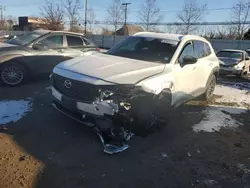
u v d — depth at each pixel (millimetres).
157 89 3869
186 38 5234
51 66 7320
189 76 5012
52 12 36188
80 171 3131
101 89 3484
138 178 3092
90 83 3543
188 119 5207
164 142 4059
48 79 7605
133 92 3551
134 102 3596
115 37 36344
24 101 5441
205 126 4918
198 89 5727
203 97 6621
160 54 4742
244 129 4961
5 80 6574
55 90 4066
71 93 3805
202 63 5738
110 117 3469
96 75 3682
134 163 3393
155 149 3811
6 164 3135
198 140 4258
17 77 6707
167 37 5234
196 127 4824
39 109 5016
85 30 39500
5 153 3369
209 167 3477
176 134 4406
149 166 3361
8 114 4660
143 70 3996
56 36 7641
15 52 6617
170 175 3213
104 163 3332
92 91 3535
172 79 4332
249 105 6707
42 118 4582
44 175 3000
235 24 34375
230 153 3924
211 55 6527
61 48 7629
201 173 3314
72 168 3178
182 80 4730
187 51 5113
